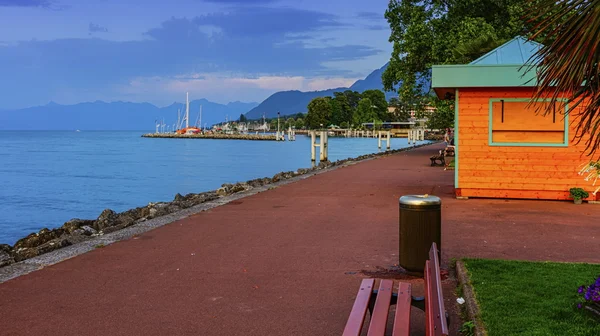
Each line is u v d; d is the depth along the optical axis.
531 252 7.73
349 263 7.29
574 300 5.21
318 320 5.20
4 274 6.77
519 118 12.95
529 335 4.38
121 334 4.86
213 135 180.12
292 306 5.61
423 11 33.47
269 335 4.84
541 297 5.34
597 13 3.86
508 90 12.93
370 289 4.66
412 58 33.66
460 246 8.17
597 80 4.27
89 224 12.41
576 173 12.67
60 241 8.52
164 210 12.21
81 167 49.25
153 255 7.76
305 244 8.44
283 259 7.53
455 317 5.19
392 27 36.25
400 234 6.69
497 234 9.07
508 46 13.33
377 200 13.27
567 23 4.16
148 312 5.43
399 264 6.81
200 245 8.39
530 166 12.97
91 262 7.36
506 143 13.05
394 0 35.72
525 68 12.20
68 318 5.26
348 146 84.69
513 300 5.24
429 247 6.48
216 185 33.56
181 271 6.93
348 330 3.73
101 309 5.51
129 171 44.69
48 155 71.56
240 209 11.92
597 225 9.81
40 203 26.14
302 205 12.48
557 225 9.84
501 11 30.86
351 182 17.72
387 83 37.19
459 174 13.40
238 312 5.43
